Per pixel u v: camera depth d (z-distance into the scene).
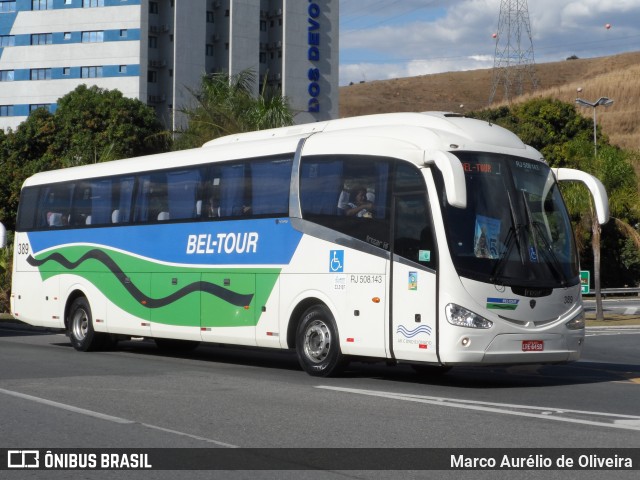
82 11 87.50
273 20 91.62
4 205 57.66
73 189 21.16
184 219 17.86
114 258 19.58
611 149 37.53
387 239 13.92
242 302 16.33
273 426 9.95
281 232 15.69
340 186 14.80
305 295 15.09
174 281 17.92
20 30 89.44
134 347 22.48
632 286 61.47
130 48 85.81
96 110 66.56
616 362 20.62
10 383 13.69
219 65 88.00
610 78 122.81
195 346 21.67
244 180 16.62
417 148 13.80
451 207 13.30
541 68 192.12
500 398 12.44
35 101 89.00
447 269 13.12
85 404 11.50
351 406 11.43
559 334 13.73
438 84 192.88
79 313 20.61
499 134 14.33
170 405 11.45
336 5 92.75
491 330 13.16
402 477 7.64
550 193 14.28
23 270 22.52
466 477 7.64
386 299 13.83
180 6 85.06
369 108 177.75
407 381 14.80
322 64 92.00
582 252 58.41
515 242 13.59
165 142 63.38
